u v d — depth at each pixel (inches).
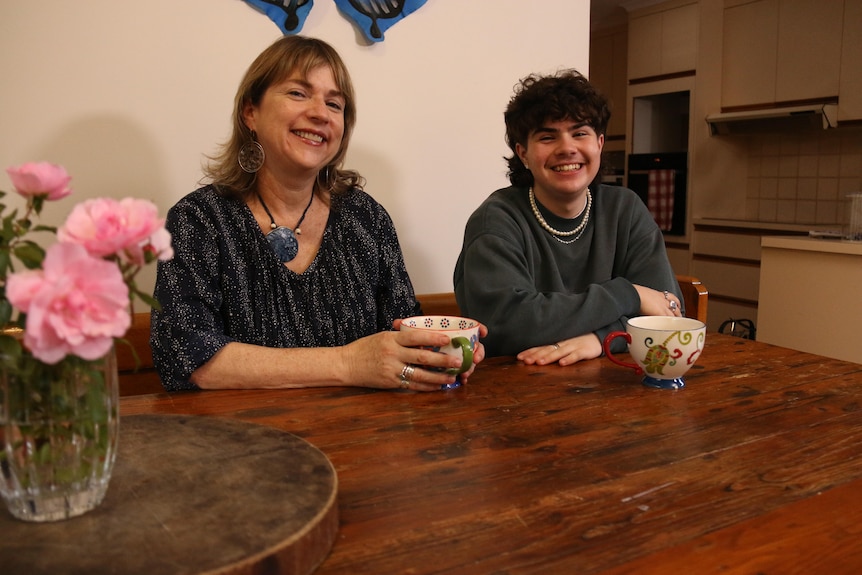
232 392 44.3
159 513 24.8
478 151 88.5
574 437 35.9
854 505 28.2
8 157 64.3
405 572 23.2
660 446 34.6
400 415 39.5
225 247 54.4
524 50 89.5
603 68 208.4
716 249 170.9
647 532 25.9
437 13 82.4
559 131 62.1
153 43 68.4
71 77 65.6
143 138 69.4
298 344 57.3
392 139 82.2
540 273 65.8
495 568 23.4
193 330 48.4
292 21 73.6
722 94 177.8
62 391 23.8
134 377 64.0
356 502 28.4
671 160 178.9
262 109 56.0
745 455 33.4
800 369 48.8
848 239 121.6
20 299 20.7
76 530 23.7
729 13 173.6
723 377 47.0
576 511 27.6
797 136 173.6
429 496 29.0
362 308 60.4
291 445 31.3
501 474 31.2
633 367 47.6
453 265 89.3
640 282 64.4
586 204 67.4
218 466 28.9
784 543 25.2
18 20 62.9
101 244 22.0
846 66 150.5
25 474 23.9
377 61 79.6
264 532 23.2
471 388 44.9
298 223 59.2
